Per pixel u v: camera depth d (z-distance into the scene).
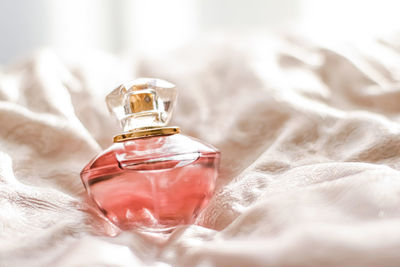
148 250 0.27
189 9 1.21
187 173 0.30
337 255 0.19
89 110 0.42
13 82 0.44
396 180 0.25
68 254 0.24
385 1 1.09
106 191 0.30
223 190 0.33
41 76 0.43
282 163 0.34
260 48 0.48
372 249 0.19
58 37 1.10
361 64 0.46
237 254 0.22
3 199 0.30
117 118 0.33
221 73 0.47
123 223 0.31
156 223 0.31
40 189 0.32
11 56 1.04
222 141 0.39
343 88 0.44
